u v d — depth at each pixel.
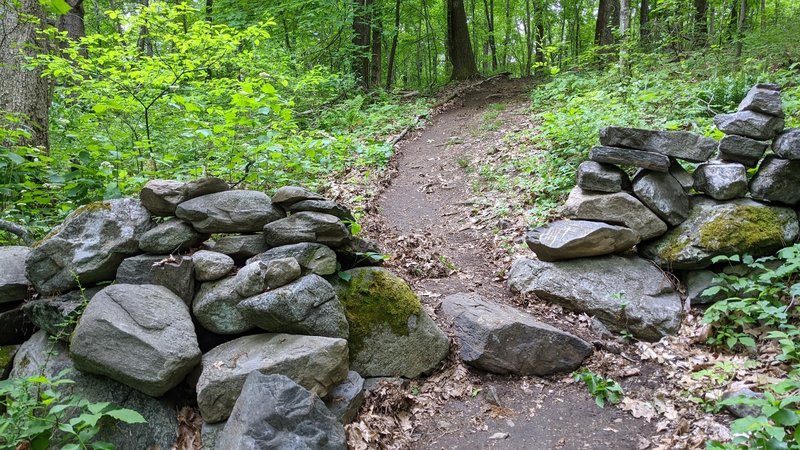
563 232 4.97
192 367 3.30
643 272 4.80
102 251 3.74
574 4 23.11
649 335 4.40
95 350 3.16
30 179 5.23
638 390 3.86
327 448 2.84
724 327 4.25
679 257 4.71
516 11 27.33
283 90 11.71
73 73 6.60
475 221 6.74
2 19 6.31
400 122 12.02
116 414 2.72
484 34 26.47
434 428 3.65
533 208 6.49
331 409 3.37
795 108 6.75
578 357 4.19
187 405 3.42
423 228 6.80
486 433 3.59
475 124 11.55
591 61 13.12
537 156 7.88
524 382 4.07
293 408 2.86
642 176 4.98
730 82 8.04
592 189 5.04
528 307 4.84
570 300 4.72
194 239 3.89
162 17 7.22
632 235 4.85
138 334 3.16
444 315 4.64
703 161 4.82
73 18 11.84
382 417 3.62
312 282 3.59
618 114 7.62
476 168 8.54
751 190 4.81
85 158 5.18
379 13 16.50
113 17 7.57
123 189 4.98
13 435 2.69
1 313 3.80
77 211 3.86
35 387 3.21
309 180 7.65
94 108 5.63
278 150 5.74
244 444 2.65
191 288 3.69
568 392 3.92
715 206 4.83
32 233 4.77
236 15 13.54
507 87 16.02
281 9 13.52
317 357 3.32
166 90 6.53
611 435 3.47
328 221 3.84
